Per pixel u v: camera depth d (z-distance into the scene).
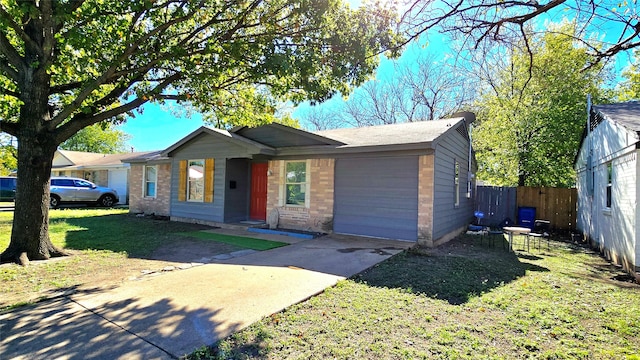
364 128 10.71
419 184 7.66
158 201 13.48
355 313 3.57
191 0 5.50
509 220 11.89
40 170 5.84
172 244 7.38
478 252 7.29
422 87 20.42
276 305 3.74
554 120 13.38
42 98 5.80
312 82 5.92
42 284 4.50
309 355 2.71
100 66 6.00
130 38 5.82
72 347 2.78
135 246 7.14
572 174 14.37
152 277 4.82
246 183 11.12
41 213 5.86
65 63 5.86
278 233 8.90
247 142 9.38
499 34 3.43
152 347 2.79
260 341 2.92
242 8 6.04
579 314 3.73
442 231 8.33
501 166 15.09
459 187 10.41
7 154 15.16
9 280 4.63
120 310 3.57
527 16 2.92
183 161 11.70
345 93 6.39
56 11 4.55
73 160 23.48
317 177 9.15
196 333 3.04
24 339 2.91
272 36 5.72
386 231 8.06
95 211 15.02
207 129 10.57
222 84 7.16
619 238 6.40
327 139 8.63
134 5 5.21
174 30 6.90
